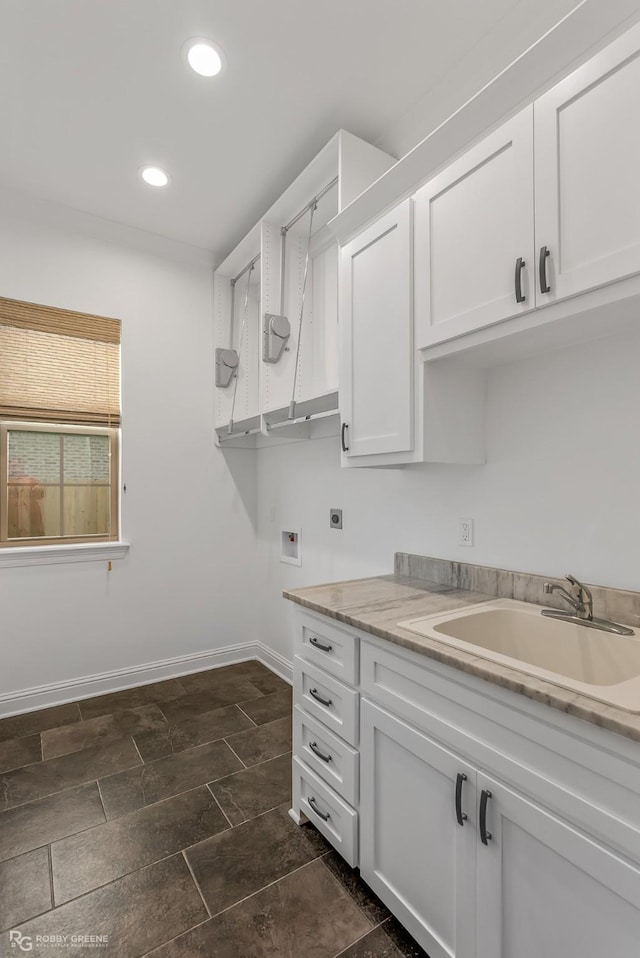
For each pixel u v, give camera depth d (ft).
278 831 5.50
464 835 3.52
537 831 3.02
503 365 5.43
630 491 4.37
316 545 8.87
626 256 3.28
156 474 9.81
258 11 4.99
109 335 9.33
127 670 9.45
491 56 5.39
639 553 4.31
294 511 9.57
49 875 4.85
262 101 6.20
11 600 8.35
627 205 3.29
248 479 10.99
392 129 6.70
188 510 10.19
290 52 5.47
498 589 5.45
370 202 5.49
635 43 3.22
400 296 5.16
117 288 9.31
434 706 3.80
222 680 9.80
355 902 4.58
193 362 10.24
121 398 9.45
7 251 8.25
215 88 5.98
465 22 5.15
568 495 4.84
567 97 3.62
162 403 9.87
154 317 9.74
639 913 2.55
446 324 4.66
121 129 6.70
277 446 10.17
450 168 4.61
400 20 5.11
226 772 6.64
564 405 4.86
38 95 6.08
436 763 3.74
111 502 9.51
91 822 5.62
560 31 3.50
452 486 6.09
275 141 6.95
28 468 8.72
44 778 6.48
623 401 4.40
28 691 8.46
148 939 4.20
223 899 4.59
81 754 7.07
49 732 7.70
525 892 3.12
